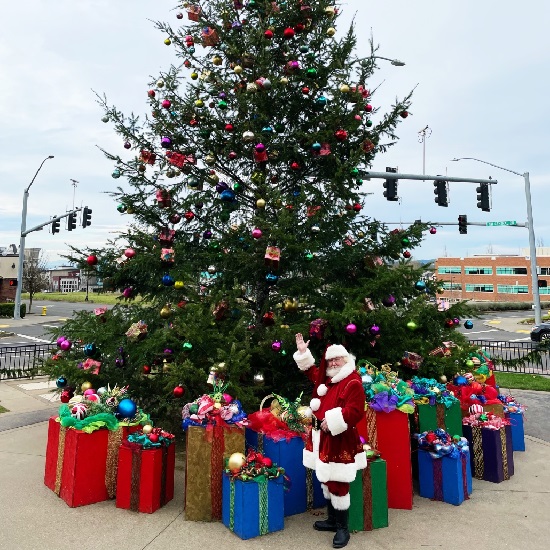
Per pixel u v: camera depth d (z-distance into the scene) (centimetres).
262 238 532
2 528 361
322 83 628
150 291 600
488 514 399
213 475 380
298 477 404
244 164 661
